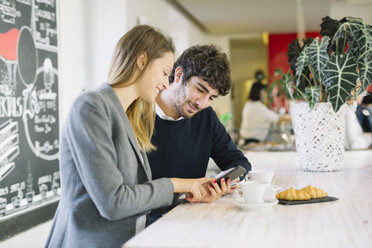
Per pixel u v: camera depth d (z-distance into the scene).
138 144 1.46
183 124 1.83
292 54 2.09
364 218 1.12
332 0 6.89
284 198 1.34
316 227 1.04
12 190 2.33
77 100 1.23
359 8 7.38
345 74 1.83
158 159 1.81
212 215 1.18
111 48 4.75
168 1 6.65
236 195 1.51
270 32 9.87
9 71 2.31
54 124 2.77
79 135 1.18
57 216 1.31
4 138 2.27
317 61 1.86
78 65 3.10
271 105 7.86
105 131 1.20
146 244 0.90
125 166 1.27
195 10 7.43
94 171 1.16
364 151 3.01
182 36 8.07
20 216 2.39
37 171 2.57
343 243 0.91
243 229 1.02
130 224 1.26
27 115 2.48
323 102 2.00
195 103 1.73
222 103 10.21
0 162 2.23
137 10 5.15
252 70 12.30
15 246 2.36
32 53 2.54
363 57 1.84
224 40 10.16
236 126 12.30
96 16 4.78
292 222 1.09
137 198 1.20
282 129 4.73
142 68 1.35
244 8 7.34
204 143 1.88
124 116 1.31
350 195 1.44
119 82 1.34
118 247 1.23
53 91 2.77
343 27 1.88
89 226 1.22
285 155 2.83
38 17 2.61
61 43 2.88
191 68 1.69
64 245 1.25
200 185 1.37
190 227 1.04
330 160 2.00
